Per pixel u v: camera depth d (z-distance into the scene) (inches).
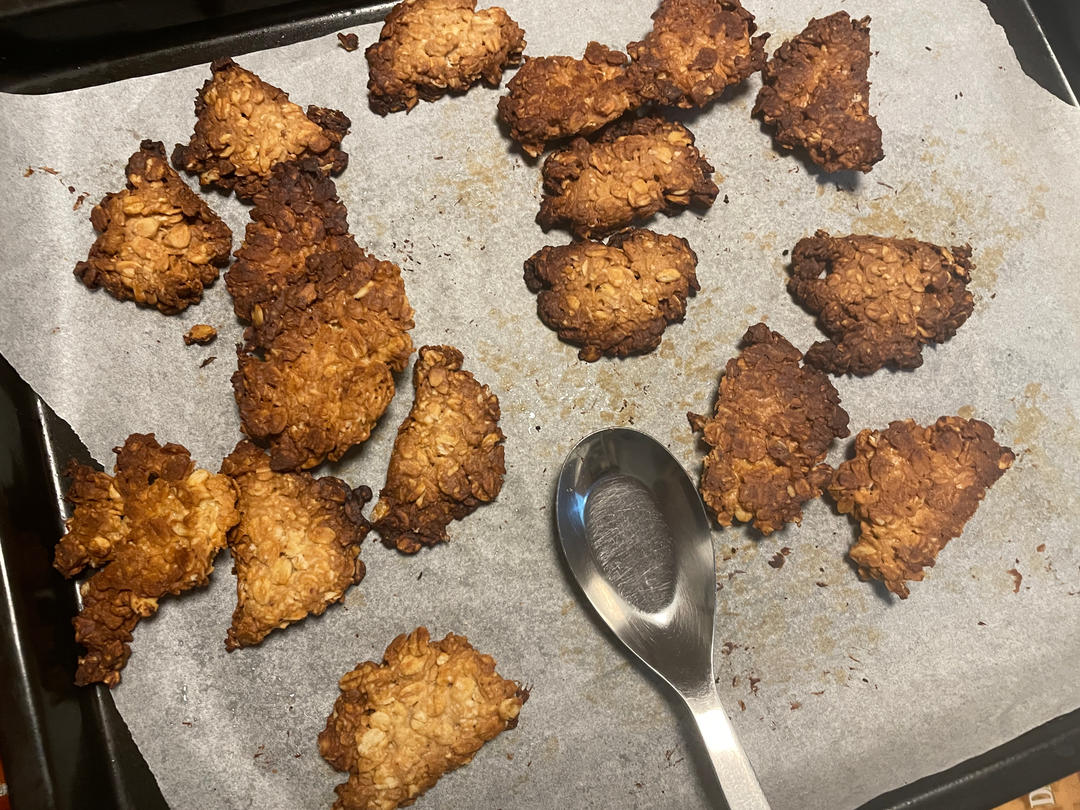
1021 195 10.2
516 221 9.7
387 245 9.5
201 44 9.7
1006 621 9.5
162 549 8.4
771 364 9.2
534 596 9.1
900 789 9.0
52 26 9.2
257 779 8.6
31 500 8.6
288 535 8.5
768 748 9.1
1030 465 9.8
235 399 9.0
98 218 8.9
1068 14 10.6
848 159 9.5
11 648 8.0
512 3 9.9
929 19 10.4
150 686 8.6
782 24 10.3
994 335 10.0
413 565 9.1
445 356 9.0
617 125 9.6
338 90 9.6
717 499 9.0
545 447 9.4
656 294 9.1
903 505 9.0
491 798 8.8
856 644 9.4
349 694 8.5
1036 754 9.0
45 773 7.9
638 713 9.0
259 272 8.8
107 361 9.0
